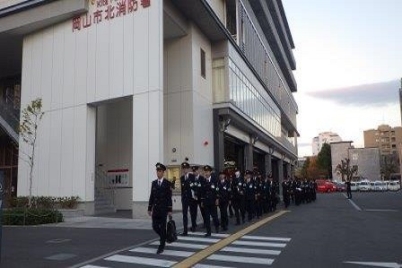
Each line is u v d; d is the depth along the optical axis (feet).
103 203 70.95
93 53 65.82
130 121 78.02
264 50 133.08
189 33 76.38
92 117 66.28
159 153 58.08
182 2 70.18
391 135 427.74
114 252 31.99
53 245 35.40
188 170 42.73
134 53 61.82
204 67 82.99
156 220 31.83
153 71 59.88
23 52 74.59
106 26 65.05
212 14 75.61
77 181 64.44
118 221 55.01
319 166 351.67
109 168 78.54
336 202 106.22
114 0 64.85
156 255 30.81
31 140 67.41
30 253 31.76
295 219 58.49
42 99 70.33
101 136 80.18
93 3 66.95
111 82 63.26
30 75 72.90
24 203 64.69
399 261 28.40
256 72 114.73
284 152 184.24
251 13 112.47
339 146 334.85
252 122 106.63
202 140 78.43
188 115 74.49
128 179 76.38
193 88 75.46
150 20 61.21
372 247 34.06
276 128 155.12
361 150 314.55
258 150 134.00
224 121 86.48
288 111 200.03
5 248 34.01
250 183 57.16
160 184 32.14
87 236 40.63
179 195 71.15
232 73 89.45
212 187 41.70
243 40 100.68
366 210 76.48
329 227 48.24
